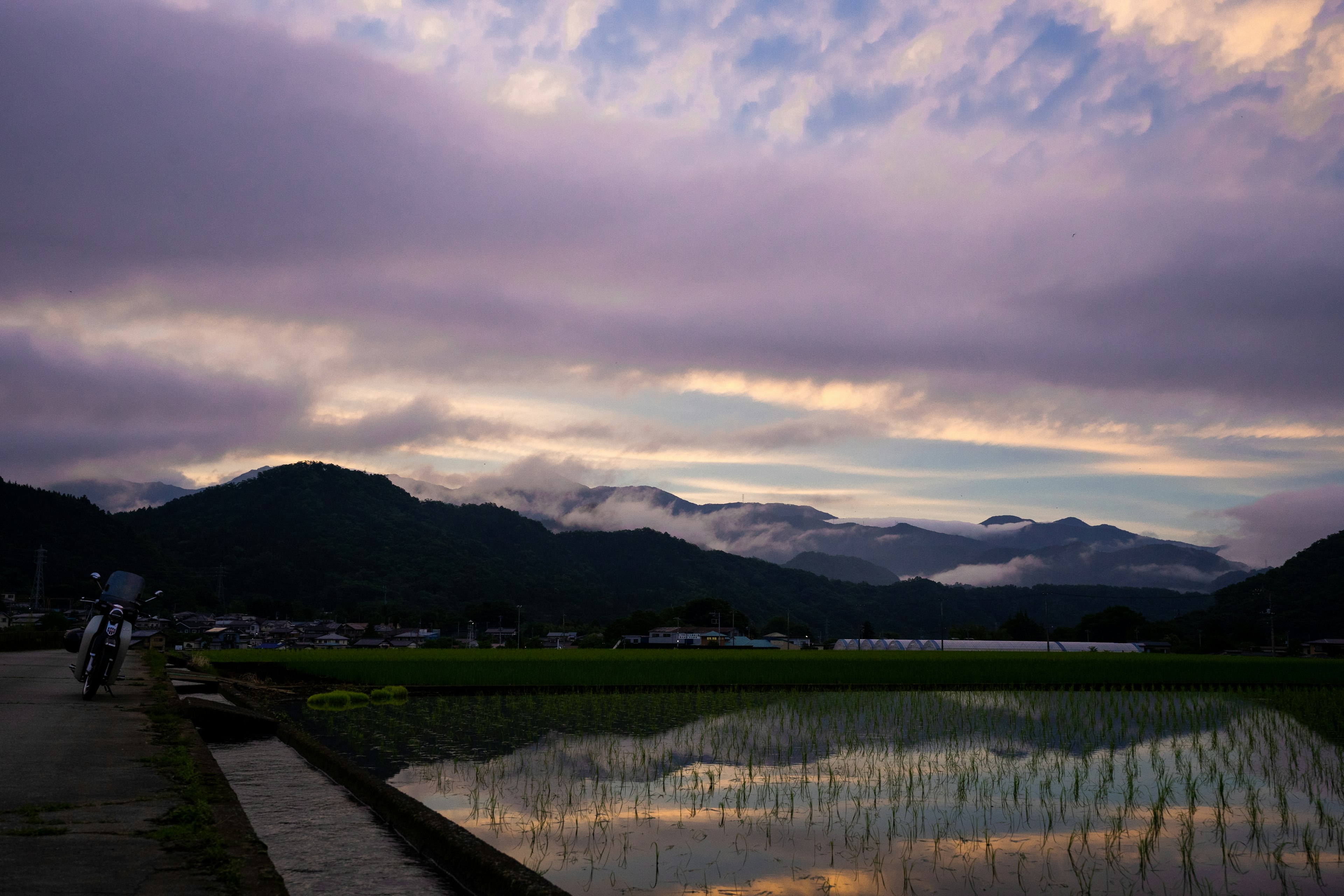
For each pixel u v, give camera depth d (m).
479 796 13.12
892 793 13.77
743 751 17.95
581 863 9.50
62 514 160.12
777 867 9.53
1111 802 13.39
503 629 177.12
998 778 15.23
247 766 14.55
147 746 9.81
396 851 9.02
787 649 125.81
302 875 8.12
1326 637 135.88
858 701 28.80
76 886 4.95
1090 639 149.62
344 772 12.82
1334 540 152.38
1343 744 20.28
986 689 35.41
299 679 33.69
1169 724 23.75
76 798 7.14
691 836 10.75
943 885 9.10
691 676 34.72
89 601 15.18
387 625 178.38
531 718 23.58
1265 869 9.94
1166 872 9.74
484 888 7.47
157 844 5.88
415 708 26.11
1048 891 9.00
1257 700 31.22
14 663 23.88
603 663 37.47
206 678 26.56
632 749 17.98
